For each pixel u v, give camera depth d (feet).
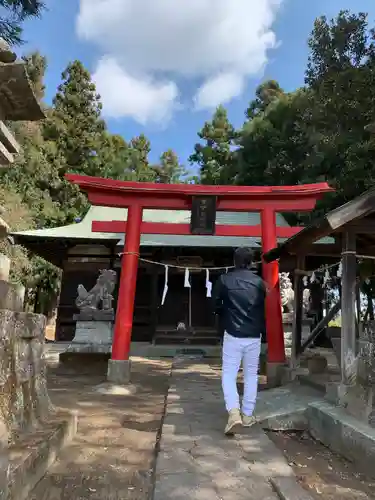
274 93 91.09
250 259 16.48
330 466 12.91
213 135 100.83
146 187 28.37
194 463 11.66
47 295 82.84
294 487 10.02
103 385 24.95
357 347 16.08
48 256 61.26
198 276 59.77
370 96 47.50
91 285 61.41
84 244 58.80
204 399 20.68
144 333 59.57
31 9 27.58
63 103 94.84
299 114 62.28
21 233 53.16
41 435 11.75
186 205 29.25
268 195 29.27
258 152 73.00
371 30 53.83
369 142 44.29
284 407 17.26
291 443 15.23
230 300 15.35
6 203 63.98
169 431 14.75
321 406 15.93
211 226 28.71
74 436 14.71
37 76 85.51
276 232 31.01
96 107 97.91
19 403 11.58
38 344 13.60
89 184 27.99
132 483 10.94
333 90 51.13
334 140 49.44
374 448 11.87
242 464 11.66
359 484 11.50
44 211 76.18
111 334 35.09
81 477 11.14
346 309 16.42
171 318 59.77
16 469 9.00
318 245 24.70
